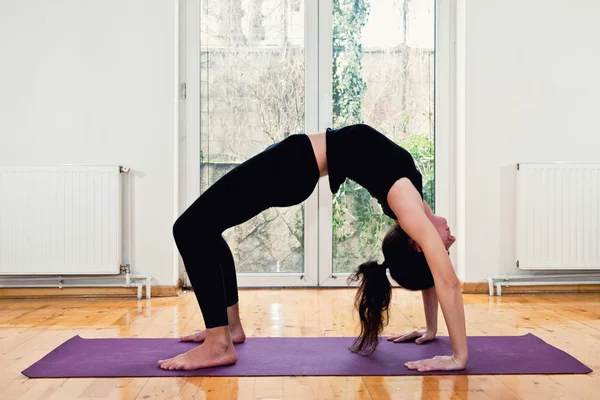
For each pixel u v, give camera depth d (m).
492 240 4.06
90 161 3.94
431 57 4.29
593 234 3.96
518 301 3.73
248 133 4.23
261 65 4.25
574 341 2.63
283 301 3.70
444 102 4.26
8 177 3.79
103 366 2.21
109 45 3.95
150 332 2.83
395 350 2.45
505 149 4.07
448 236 2.35
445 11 4.25
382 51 4.28
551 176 3.97
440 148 4.26
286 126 4.25
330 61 4.23
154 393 1.91
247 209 2.24
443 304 2.15
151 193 3.95
